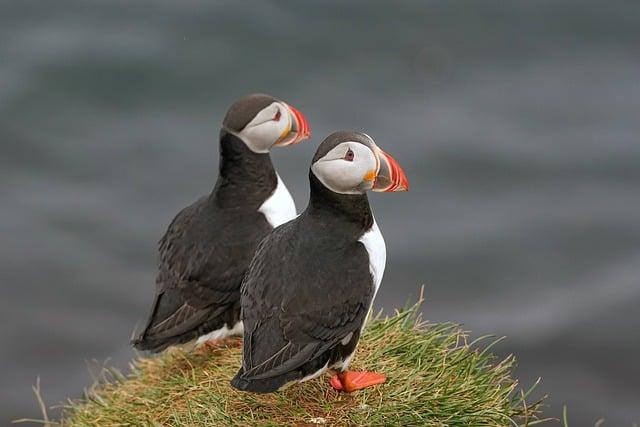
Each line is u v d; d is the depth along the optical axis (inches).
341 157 291.1
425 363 321.1
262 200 356.2
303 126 360.5
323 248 293.7
